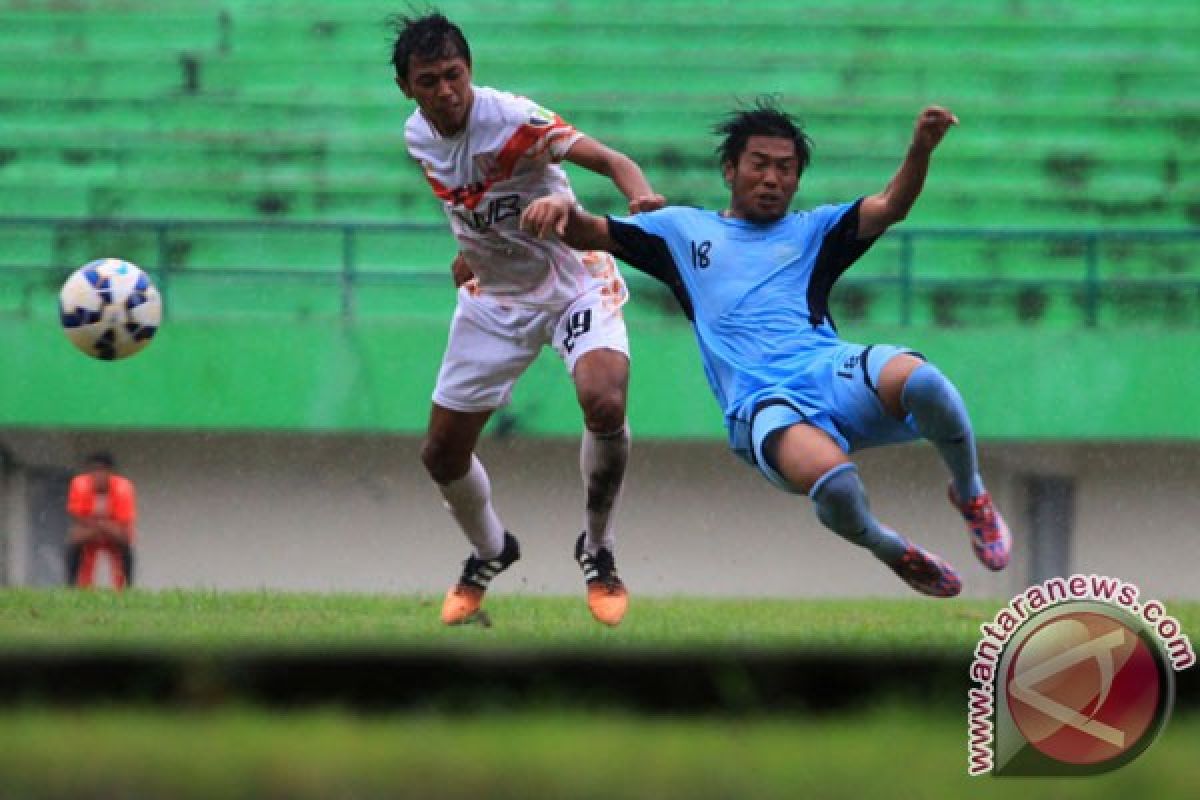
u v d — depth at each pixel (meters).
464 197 24.39
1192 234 59.00
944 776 9.86
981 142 69.56
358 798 8.94
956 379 56.56
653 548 58.84
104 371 56.59
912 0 72.62
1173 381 56.62
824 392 21.77
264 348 56.75
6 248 65.50
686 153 68.00
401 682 11.70
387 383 56.88
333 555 59.03
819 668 11.80
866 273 65.50
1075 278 65.69
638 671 11.76
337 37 71.56
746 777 9.48
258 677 11.61
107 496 50.38
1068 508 59.22
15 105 69.62
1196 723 11.91
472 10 72.25
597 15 72.19
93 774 9.36
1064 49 72.31
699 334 22.77
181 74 70.81
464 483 25.52
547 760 9.92
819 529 59.03
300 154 68.38
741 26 72.06
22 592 35.28
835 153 68.31
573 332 24.66
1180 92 71.19
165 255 58.47
